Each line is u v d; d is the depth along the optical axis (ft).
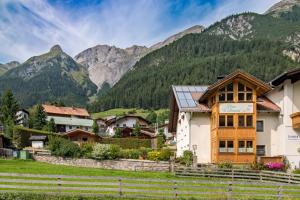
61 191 80.89
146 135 354.74
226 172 119.44
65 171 121.80
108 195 80.07
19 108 405.59
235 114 136.46
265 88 137.59
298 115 131.44
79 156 153.99
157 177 114.42
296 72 134.41
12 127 265.95
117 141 276.82
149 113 595.47
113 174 118.32
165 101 654.12
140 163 139.23
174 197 79.92
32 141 241.14
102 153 146.61
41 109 372.17
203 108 145.18
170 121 195.31
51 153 161.79
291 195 84.33
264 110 140.87
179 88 163.94
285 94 139.44
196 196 81.92
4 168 121.80
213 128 140.87
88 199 77.56
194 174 119.34
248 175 117.39
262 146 142.61
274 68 627.05
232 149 135.85
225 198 81.05
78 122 453.58
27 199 74.84
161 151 148.97
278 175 111.14
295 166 134.92
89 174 116.16
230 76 135.74
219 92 138.10
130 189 81.82
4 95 411.13
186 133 153.48
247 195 82.94
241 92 138.10
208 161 143.43
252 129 136.15
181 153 169.07
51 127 349.00
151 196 80.12
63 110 510.99
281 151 140.26
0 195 75.31
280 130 141.49
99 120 517.55
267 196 83.56
